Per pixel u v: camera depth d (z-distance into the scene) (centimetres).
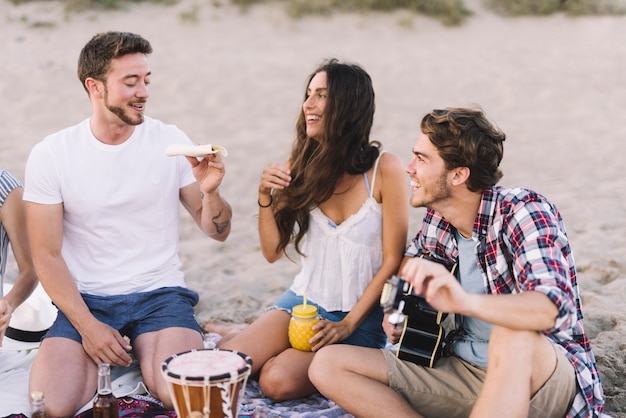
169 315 358
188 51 1232
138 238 368
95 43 349
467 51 1272
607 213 641
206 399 272
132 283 365
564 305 268
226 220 371
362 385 312
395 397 312
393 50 1270
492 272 307
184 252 594
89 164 359
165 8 1402
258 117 973
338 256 364
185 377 269
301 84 1095
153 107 1002
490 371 275
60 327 348
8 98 1017
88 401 334
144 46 351
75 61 1159
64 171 356
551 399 285
